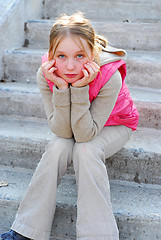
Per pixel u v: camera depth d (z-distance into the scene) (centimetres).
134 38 287
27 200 155
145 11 342
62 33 136
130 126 182
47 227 153
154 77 250
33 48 294
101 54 157
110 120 172
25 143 204
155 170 194
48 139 201
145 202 177
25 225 151
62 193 181
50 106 162
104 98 154
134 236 169
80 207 150
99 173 151
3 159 211
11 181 193
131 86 257
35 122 235
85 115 149
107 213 149
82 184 150
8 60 266
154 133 222
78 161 153
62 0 347
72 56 140
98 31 291
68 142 158
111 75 152
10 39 273
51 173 152
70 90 149
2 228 181
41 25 293
